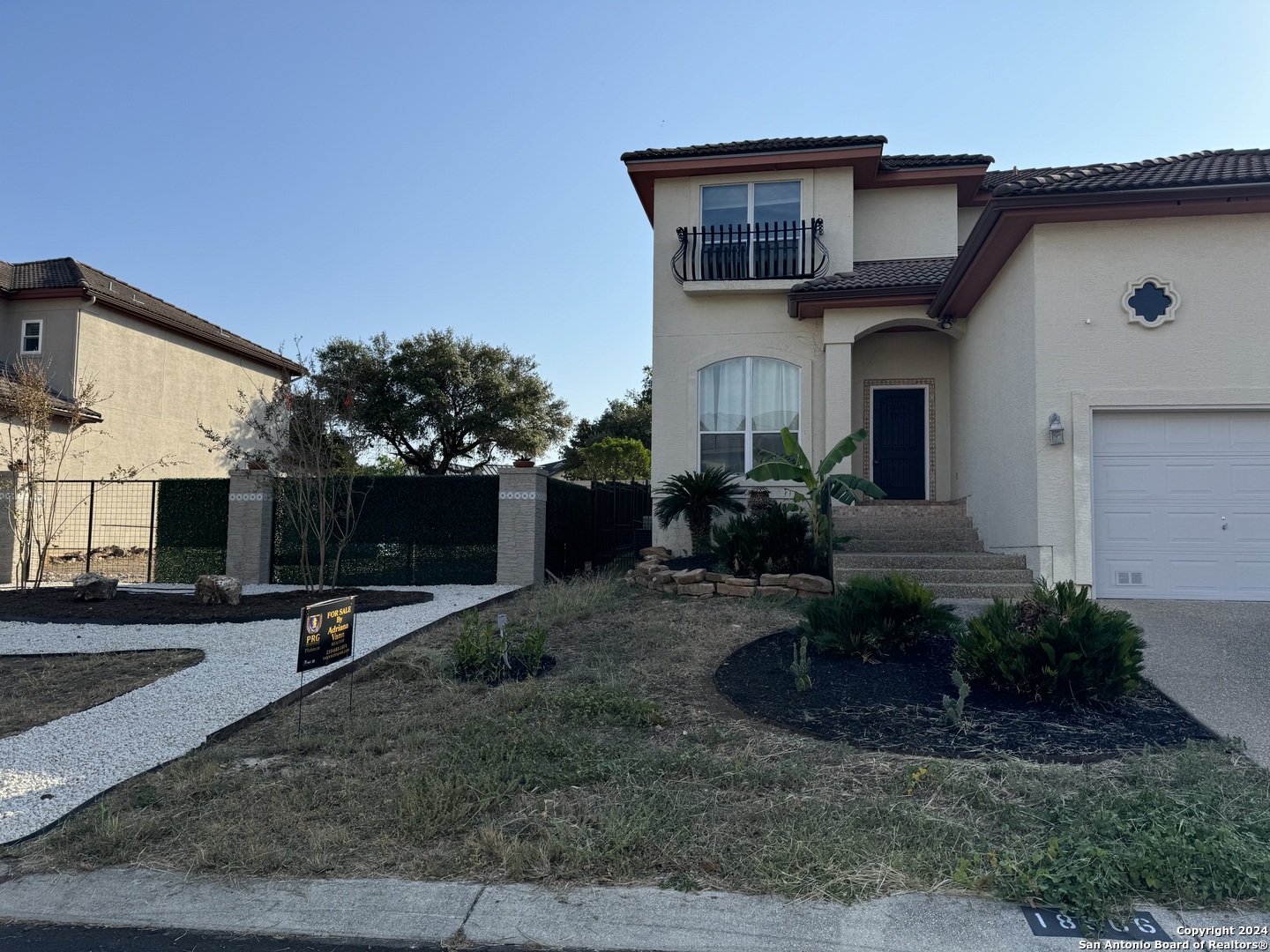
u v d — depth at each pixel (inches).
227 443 586.2
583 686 275.3
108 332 837.8
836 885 154.7
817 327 579.2
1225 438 377.4
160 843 182.2
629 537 689.6
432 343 1262.3
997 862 158.1
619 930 144.6
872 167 595.5
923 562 419.5
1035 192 364.2
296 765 222.5
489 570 515.8
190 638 363.9
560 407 1402.6
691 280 586.6
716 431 588.1
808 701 258.7
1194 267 377.1
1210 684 267.7
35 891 164.9
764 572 440.5
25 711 273.9
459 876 164.1
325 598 458.3
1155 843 158.7
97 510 790.5
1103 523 382.6
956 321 536.1
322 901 156.9
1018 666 251.8
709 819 181.9
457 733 236.4
